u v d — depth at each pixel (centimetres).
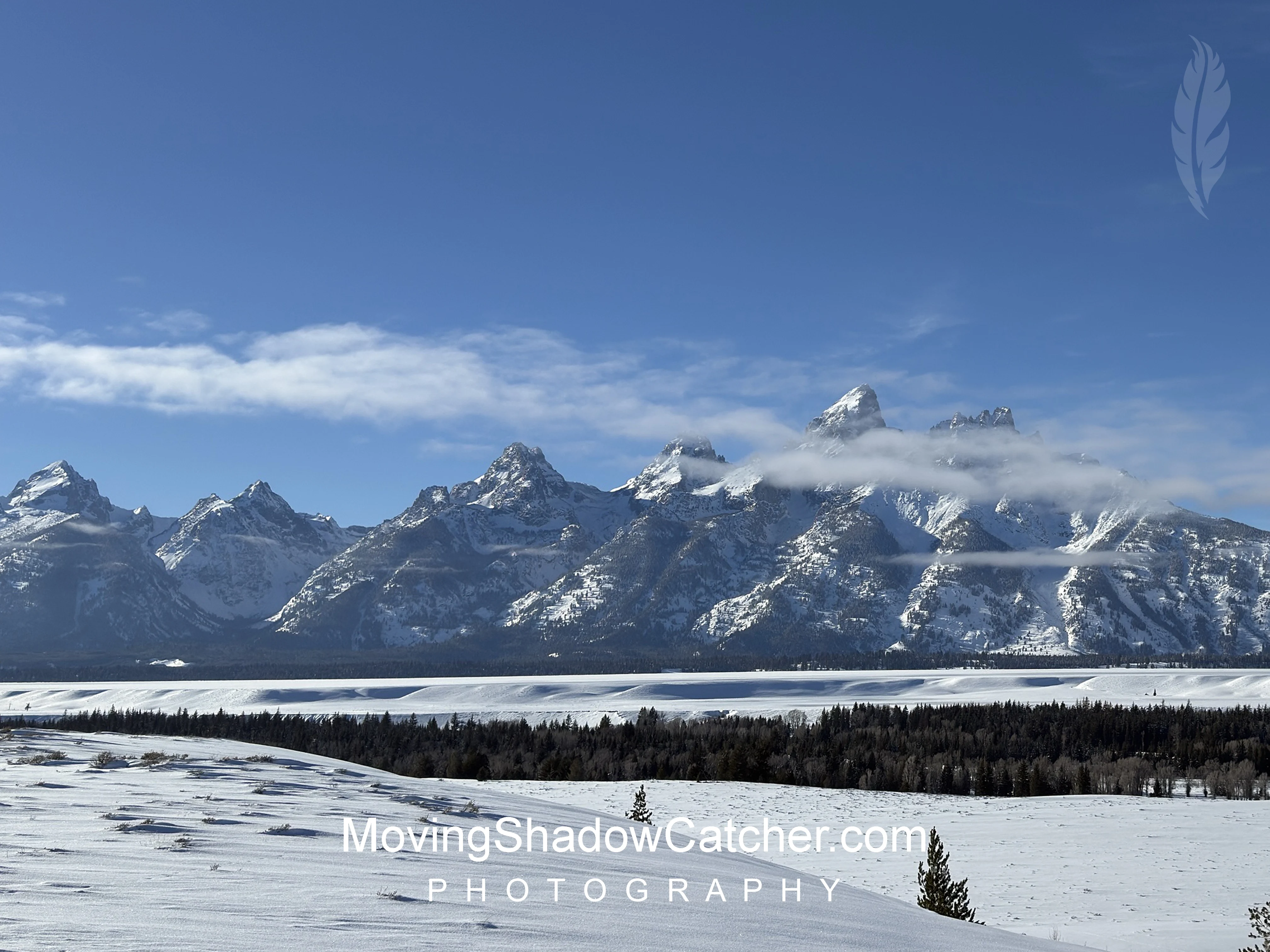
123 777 2723
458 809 2744
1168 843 9294
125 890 1349
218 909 1284
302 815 2286
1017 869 7838
